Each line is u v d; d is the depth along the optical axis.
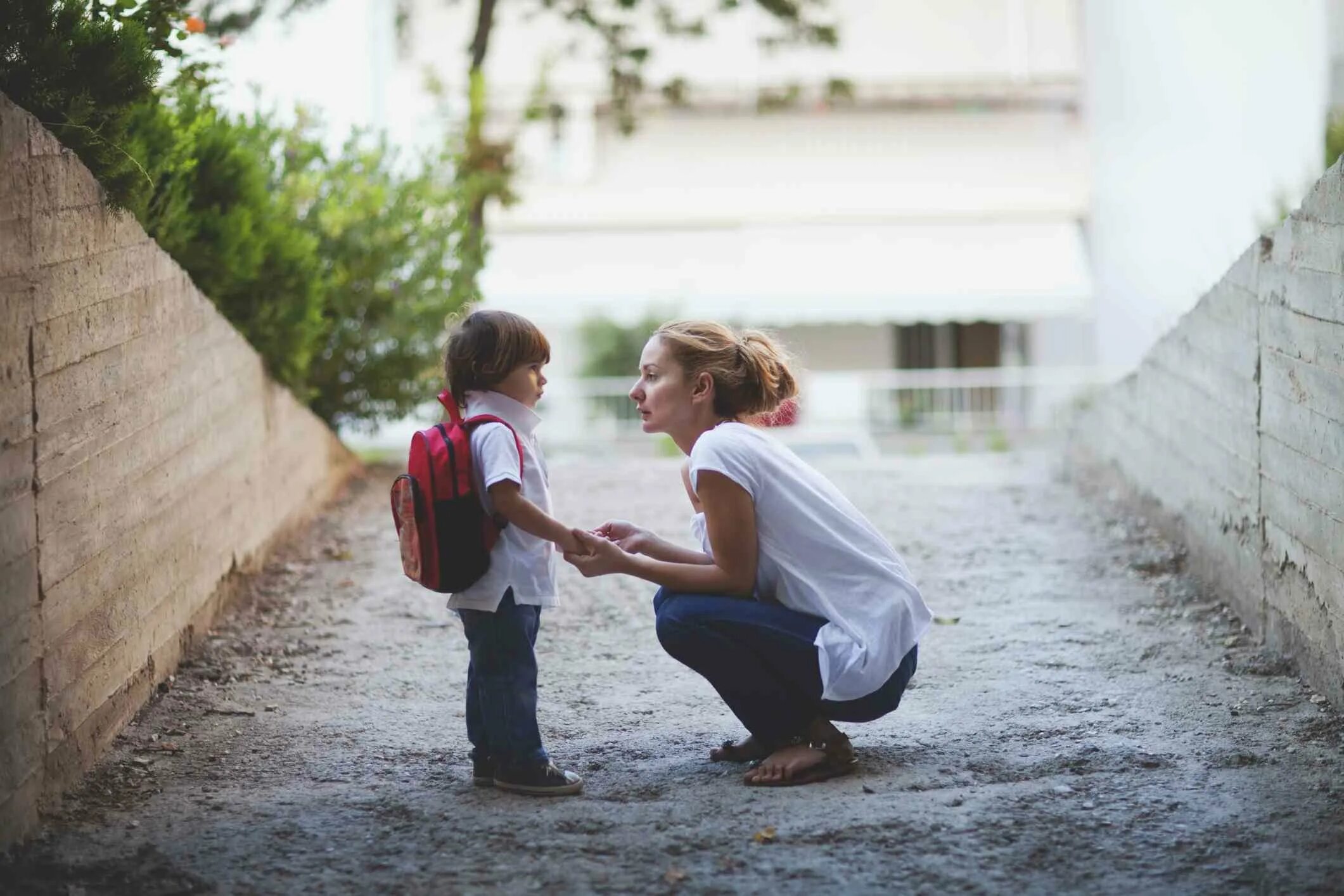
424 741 5.10
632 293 23.16
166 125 6.31
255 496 7.49
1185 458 7.59
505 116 24.19
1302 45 14.01
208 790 4.59
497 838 4.11
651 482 10.65
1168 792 4.38
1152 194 19.42
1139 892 3.69
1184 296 17.72
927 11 25.62
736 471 4.43
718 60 25.33
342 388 10.30
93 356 4.85
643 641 6.45
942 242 24.19
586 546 4.36
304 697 5.62
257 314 7.73
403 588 7.34
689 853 3.97
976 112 25.11
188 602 6.11
